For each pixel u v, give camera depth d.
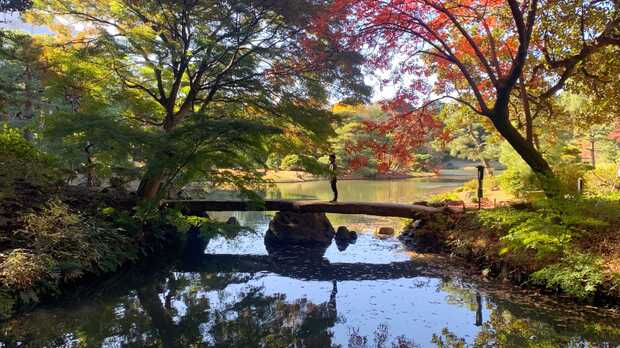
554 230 7.02
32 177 8.84
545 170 8.12
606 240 6.78
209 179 9.05
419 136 8.33
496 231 8.81
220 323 6.17
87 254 7.64
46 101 14.53
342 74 10.08
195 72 11.30
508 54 9.53
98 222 8.74
